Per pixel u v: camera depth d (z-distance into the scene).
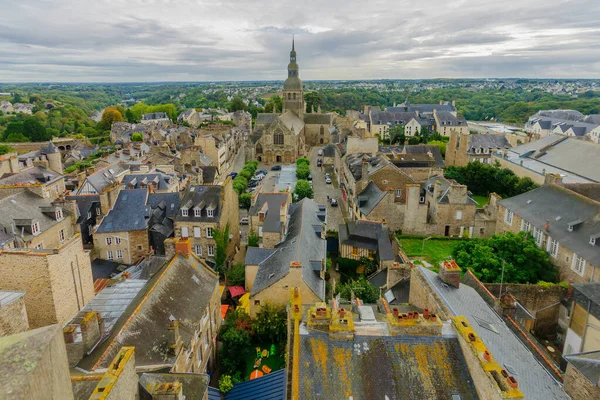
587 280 55.81
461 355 24.98
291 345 28.23
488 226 82.25
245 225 93.75
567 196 68.94
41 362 9.01
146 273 53.84
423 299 34.75
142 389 24.70
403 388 23.78
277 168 151.75
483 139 140.62
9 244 56.25
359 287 51.59
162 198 76.12
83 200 76.06
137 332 34.41
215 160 139.75
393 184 90.19
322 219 70.25
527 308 51.66
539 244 66.94
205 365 43.19
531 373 26.06
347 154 112.94
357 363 24.70
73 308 43.66
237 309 52.56
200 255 72.06
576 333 45.91
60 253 41.28
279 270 49.91
